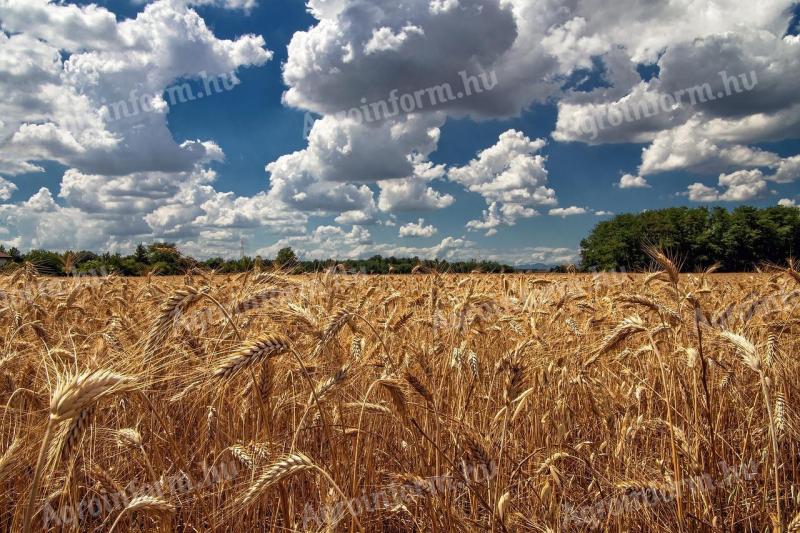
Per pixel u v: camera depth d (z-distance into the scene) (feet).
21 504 12.40
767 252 312.71
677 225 309.01
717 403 20.75
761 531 15.60
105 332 18.22
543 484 15.58
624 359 25.91
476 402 20.45
